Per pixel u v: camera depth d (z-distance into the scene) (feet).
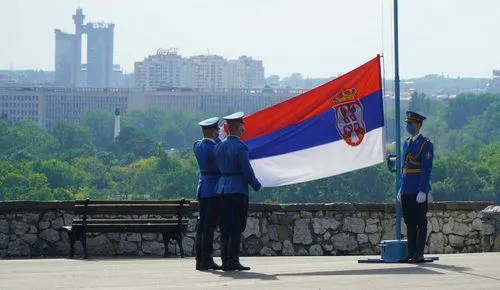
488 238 94.79
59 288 68.85
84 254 88.84
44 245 93.30
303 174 86.48
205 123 79.61
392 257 82.53
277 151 86.63
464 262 81.76
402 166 81.61
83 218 88.69
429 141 80.84
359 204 98.32
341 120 85.97
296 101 86.43
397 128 83.30
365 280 71.36
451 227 100.22
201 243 78.95
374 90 85.71
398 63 83.25
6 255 92.79
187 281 71.87
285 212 97.19
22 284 70.74
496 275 73.51
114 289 68.23
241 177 77.66
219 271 77.66
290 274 75.25
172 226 90.48
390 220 98.68
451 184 628.28
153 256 92.89
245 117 86.58
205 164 78.95
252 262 86.17
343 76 85.81
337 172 86.17
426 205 81.30
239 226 77.87
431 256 86.58
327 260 87.86
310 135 86.48
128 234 93.40
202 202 78.95
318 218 97.76
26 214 93.20
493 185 632.79
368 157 85.81
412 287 68.08
